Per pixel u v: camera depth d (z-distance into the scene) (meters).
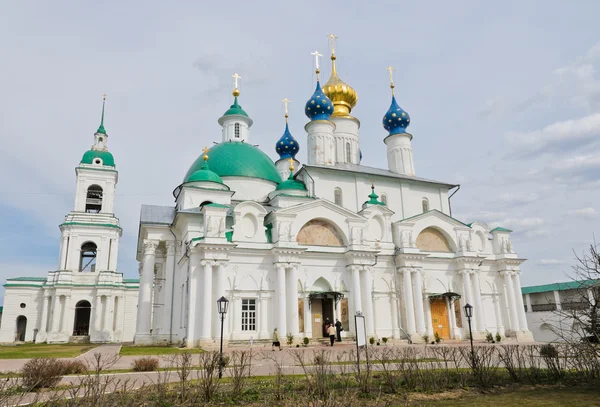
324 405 12.63
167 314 44.56
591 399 13.83
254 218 42.03
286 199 46.94
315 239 43.84
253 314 40.00
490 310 50.00
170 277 45.44
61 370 19.02
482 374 17.39
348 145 59.06
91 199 72.00
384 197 51.94
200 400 14.19
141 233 49.56
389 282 46.00
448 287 48.53
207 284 37.59
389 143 59.47
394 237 47.81
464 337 47.12
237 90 63.41
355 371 18.66
